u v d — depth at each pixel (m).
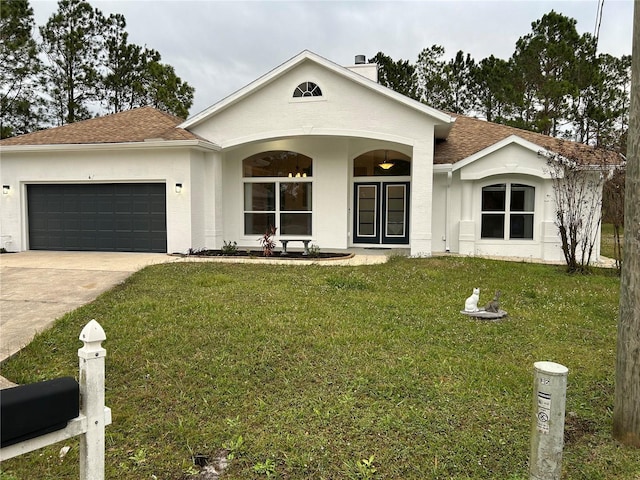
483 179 13.09
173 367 4.56
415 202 12.64
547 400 2.53
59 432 1.98
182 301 6.99
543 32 25.30
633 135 3.07
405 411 3.65
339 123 12.86
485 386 4.11
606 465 2.96
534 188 12.89
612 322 6.27
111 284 8.47
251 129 13.33
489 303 6.53
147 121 14.80
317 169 14.34
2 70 22.34
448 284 8.68
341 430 3.38
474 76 30.17
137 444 3.31
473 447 3.16
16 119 23.84
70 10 25.83
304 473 2.91
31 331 5.88
